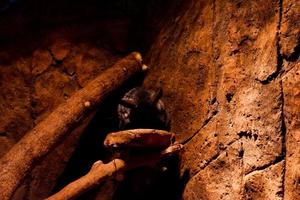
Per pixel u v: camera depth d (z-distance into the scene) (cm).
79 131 387
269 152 220
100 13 422
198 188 282
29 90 394
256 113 233
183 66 330
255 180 226
